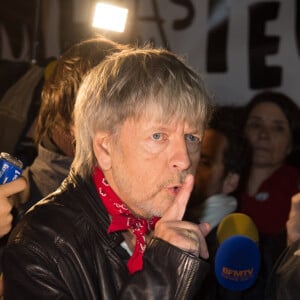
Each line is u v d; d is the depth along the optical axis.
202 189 2.77
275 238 2.44
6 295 1.57
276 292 1.79
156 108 1.51
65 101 2.00
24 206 2.00
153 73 1.54
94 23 2.67
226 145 2.81
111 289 1.59
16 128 2.93
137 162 1.53
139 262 1.59
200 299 1.85
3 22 3.84
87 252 1.60
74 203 1.63
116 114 1.54
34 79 3.01
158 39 3.72
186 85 1.54
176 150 1.52
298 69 3.63
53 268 1.56
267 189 3.39
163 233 1.51
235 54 3.69
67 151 2.02
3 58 3.85
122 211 1.61
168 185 1.53
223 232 2.12
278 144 3.46
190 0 3.70
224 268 1.93
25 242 1.57
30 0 3.82
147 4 3.72
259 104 3.52
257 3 3.67
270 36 3.66
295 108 3.55
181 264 1.48
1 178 1.82
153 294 1.47
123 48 2.05
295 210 2.09
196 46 3.71
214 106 1.65
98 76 1.60
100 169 1.64
